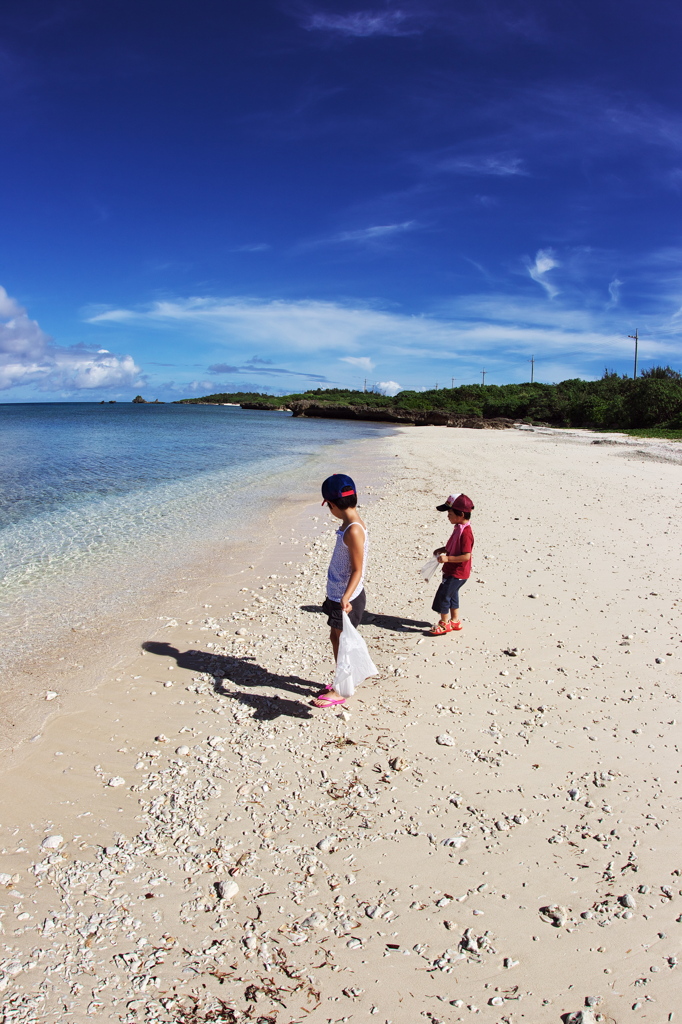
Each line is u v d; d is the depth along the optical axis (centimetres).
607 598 695
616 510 1177
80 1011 237
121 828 346
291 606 716
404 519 1171
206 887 302
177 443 3262
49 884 303
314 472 1977
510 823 343
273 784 384
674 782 372
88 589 792
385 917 282
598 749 411
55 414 8319
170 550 988
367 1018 235
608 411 4575
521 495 1391
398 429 5041
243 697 500
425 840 332
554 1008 236
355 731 445
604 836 329
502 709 470
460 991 245
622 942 264
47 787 384
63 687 523
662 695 478
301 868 313
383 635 619
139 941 271
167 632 642
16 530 1127
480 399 7662
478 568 825
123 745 432
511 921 278
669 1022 227
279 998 244
